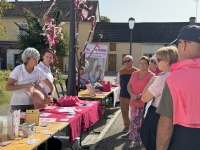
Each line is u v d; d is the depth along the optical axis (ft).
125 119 20.40
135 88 16.38
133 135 16.60
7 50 102.63
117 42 102.89
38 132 9.64
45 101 13.16
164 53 10.39
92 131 20.52
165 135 6.46
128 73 20.16
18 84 12.97
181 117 6.27
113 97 27.02
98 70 30.22
